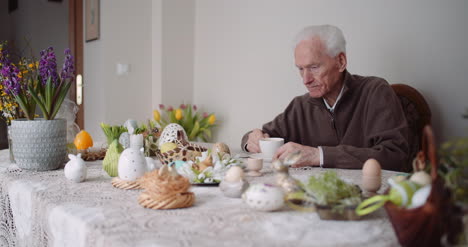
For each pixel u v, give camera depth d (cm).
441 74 194
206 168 109
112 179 114
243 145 174
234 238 66
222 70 341
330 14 246
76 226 77
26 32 523
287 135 191
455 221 55
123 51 351
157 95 361
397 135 143
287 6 277
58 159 128
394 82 214
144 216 79
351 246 63
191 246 63
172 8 356
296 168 131
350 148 134
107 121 346
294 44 171
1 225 119
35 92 126
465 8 184
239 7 320
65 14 489
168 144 129
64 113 155
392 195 67
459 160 61
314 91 167
